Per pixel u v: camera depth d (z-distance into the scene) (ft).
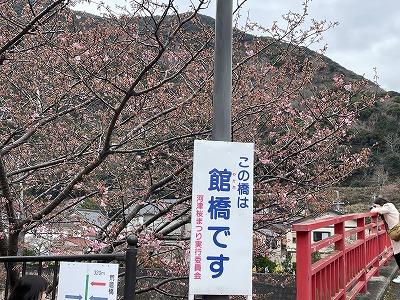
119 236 20.63
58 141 25.89
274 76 23.61
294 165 22.80
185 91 22.61
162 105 21.24
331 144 22.94
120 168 24.41
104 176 25.18
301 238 13.09
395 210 23.49
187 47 20.68
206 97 21.29
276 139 23.22
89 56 17.95
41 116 22.98
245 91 22.67
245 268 11.08
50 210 19.36
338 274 17.72
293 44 22.80
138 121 22.09
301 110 23.07
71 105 24.16
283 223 22.97
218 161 11.41
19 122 23.57
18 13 22.88
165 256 22.65
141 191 21.94
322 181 23.27
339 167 23.50
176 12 16.52
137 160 23.66
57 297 11.37
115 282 11.34
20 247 21.53
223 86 11.66
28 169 21.68
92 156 21.65
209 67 22.33
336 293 17.04
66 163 22.75
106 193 20.24
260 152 21.43
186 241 20.84
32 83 25.59
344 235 18.53
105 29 19.42
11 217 19.10
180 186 21.09
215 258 11.02
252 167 11.49
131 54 21.11
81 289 11.34
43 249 23.81
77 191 21.50
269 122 23.68
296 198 22.35
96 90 20.15
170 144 23.02
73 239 20.84
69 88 20.74
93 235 19.58
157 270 23.17
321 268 14.73
